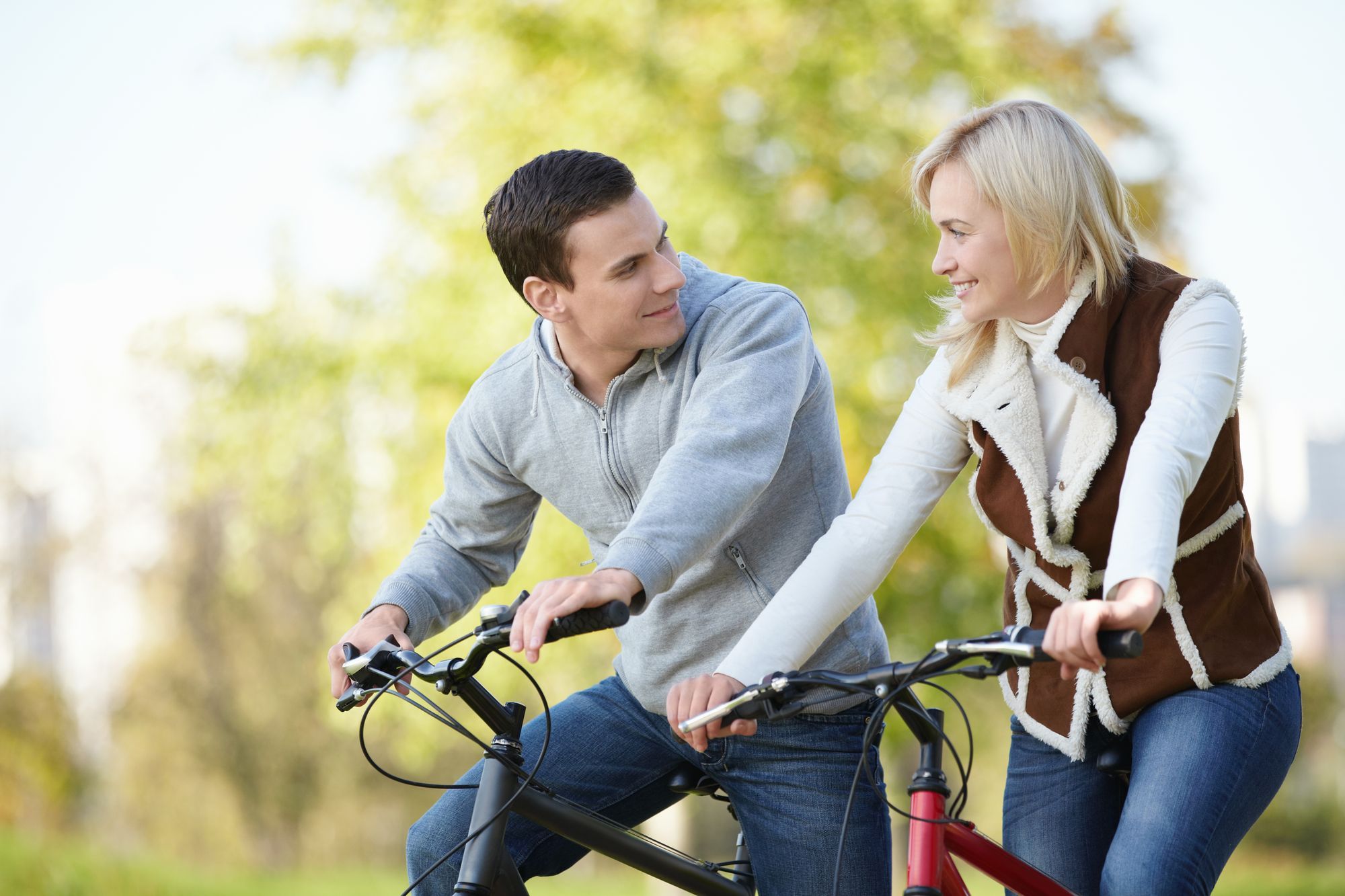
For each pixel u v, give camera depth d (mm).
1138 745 3850
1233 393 3588
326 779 29094
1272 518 52875
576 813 3770
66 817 27500
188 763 28484
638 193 4008
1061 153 3615
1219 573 3791
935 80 13906
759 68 13641
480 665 3402
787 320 4148
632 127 13289
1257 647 3811
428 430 13266
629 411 4250
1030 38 14820
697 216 12781
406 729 14484
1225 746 3664
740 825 4531
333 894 18875
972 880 18000
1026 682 4219
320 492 14367
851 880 4273
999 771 19625
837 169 13438
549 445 4402
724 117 13477
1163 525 3176
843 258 12906
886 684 3082
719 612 4289
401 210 14000
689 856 4164
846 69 13641
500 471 4551
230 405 14516
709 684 3553
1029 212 3594
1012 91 14320
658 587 3420
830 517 4352
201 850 28172
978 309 3750
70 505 28953
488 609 3316
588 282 3947
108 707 28734
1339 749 32500
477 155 13852
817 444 4336
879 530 3904
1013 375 3854
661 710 4441
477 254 13289
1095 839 4184
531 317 12789
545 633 3195
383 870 27797
